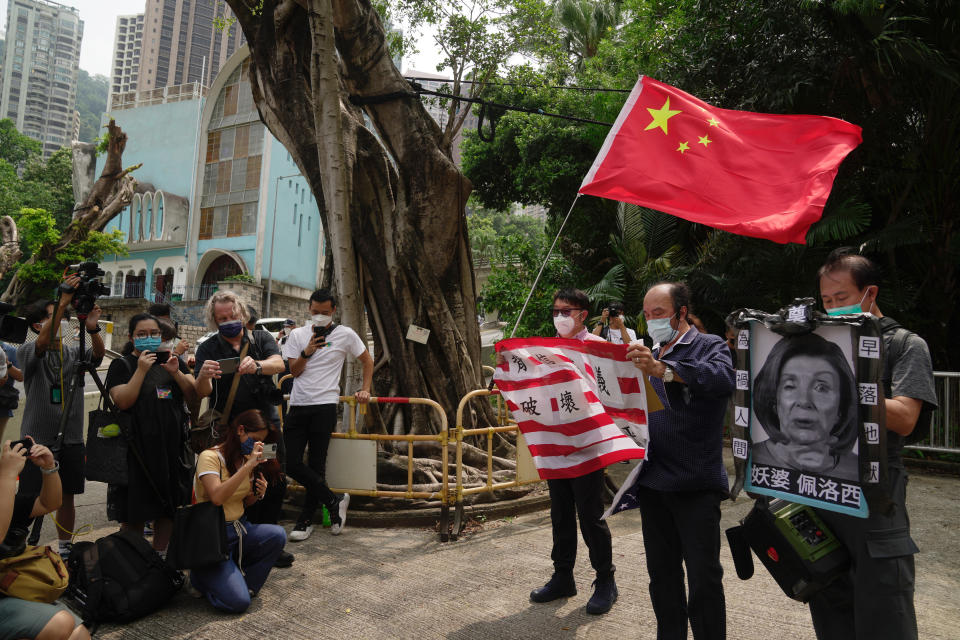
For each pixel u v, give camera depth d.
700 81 10.34
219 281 31.41
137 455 3.67
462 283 6.55
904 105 8.59
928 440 7.06
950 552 4.16
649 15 11.82
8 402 4.33
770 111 9.12
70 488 4.19
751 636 2.90
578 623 3.06
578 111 13.34
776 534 2.14
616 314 3.84
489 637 2.92
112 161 26.02
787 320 2.05
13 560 2.25
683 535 2.48
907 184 8.60
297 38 6.48
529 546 4.23
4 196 37.34
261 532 3.47
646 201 3.58
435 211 6.24
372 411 5.76
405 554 4.07
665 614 2.57
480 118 7.20
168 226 34.09
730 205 3.46
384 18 8.09
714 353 2.50
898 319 8.68
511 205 18.31
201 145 34.88
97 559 3.14
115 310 31.28
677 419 2.49
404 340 6.09
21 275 25.19
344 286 5.77
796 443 2.06
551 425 3.25
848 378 1.94
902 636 1.90
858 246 8.28
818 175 3.33
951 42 7.83
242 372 3.95
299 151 6.36
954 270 8.75
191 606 3.31
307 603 3.32
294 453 4.41
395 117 6.38
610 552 3.22
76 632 2.29
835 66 8.73
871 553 1.94
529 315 13.96
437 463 5.37
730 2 9.42
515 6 8.49
